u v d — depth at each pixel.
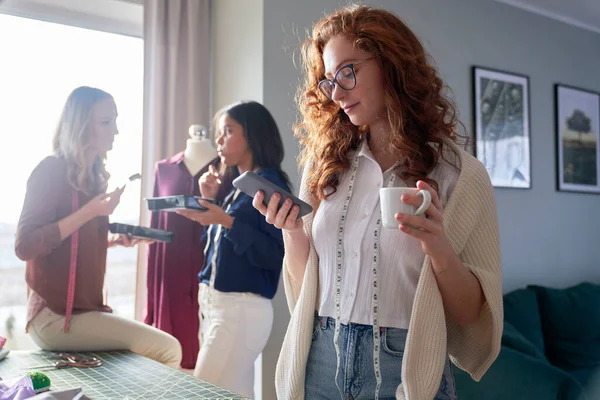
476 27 3.50
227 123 2.07
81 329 1.79
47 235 1.78
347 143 1.19
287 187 2.02
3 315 2.44
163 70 2.80
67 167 1.92
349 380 1.05
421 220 0.90
